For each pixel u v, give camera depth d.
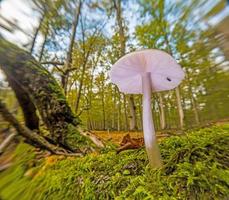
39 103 0.18
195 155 0.09
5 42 0.17
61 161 0.13
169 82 0.10
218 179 0.07
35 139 0.16
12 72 0.17
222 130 0.11
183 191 0.07
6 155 0.19
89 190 0.09
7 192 0.13
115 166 0.09
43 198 0.10
